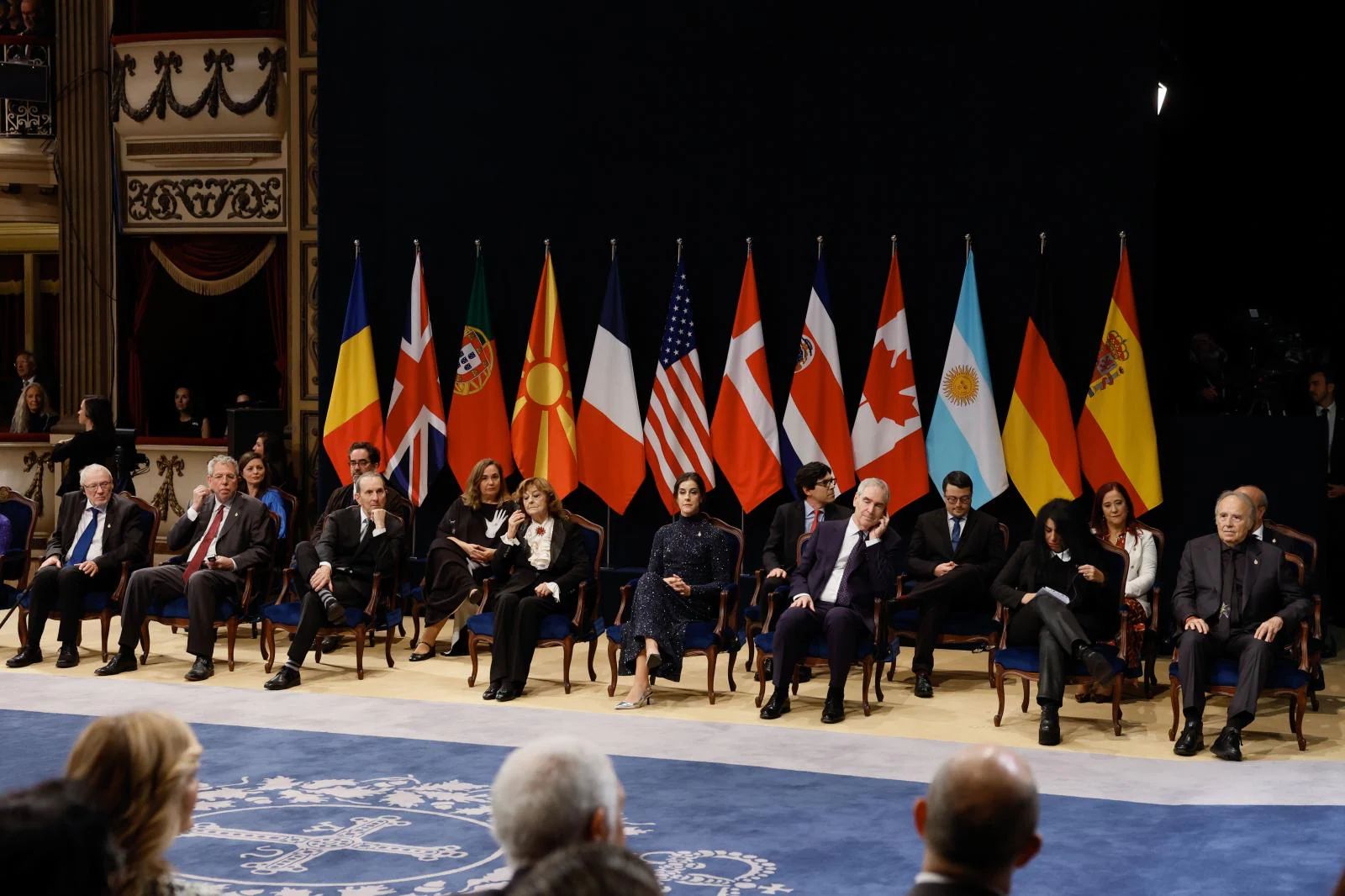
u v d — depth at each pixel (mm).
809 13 11117
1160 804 6711
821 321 10922
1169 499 10484
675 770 7297
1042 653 8172
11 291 17562
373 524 9961
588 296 11742
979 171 10844
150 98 14133
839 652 8547
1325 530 10203
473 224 11938
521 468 11508
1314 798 6832
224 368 16219
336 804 6629
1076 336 10711
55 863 1806
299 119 13672
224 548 10125
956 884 2404
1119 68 10547
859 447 10852
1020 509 10820
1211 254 12984
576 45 11625
